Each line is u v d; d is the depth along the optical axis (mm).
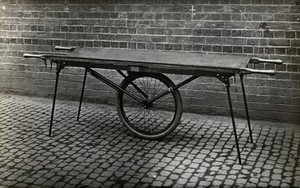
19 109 7172
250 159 5152
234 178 4648
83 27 7414
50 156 5254
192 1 6684
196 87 6891
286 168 4891
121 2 7090
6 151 5398
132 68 5562
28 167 4934
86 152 5391
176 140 5805
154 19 6949
